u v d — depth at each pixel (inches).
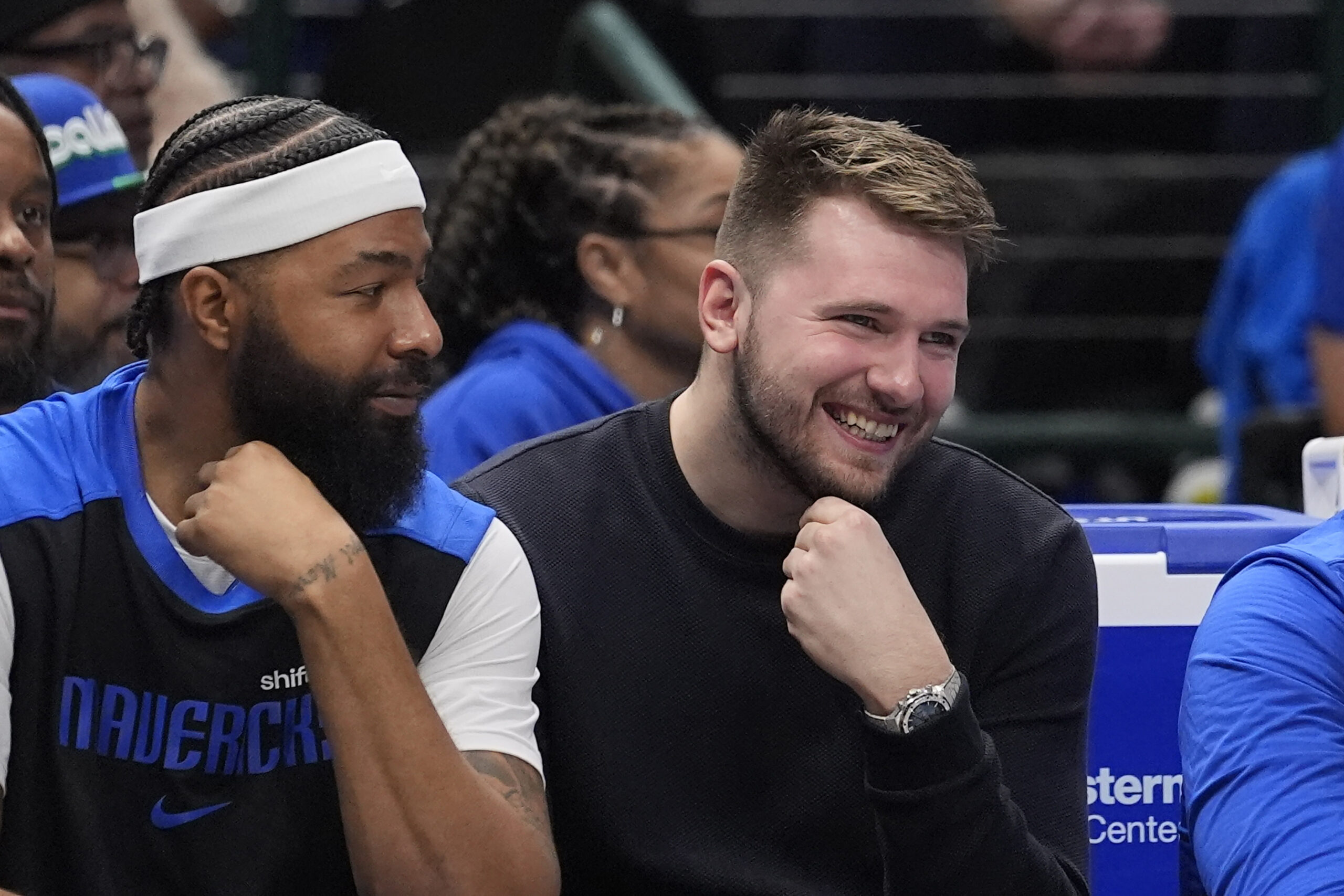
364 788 266.7
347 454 276.7
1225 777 280.7
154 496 280.4
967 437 673.6
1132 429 676.1
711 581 311.4
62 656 271.3
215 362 276.4
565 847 313.0
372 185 274.8
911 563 318.0
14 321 327.3
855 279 289.1
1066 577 319.0
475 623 289.9
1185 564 335.9
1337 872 264.7
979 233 295.9
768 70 703.1
